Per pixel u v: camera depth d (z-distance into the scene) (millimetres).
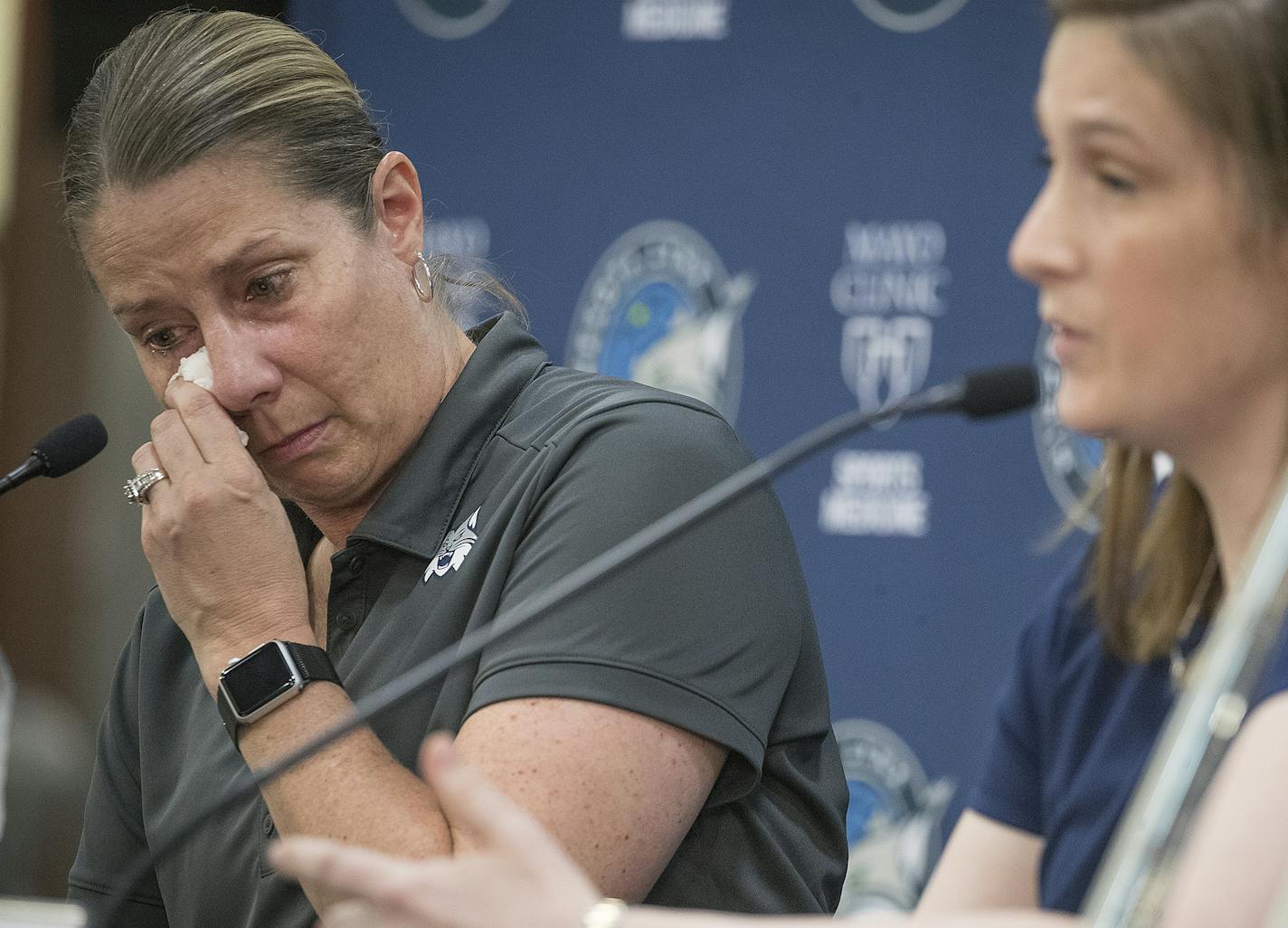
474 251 11672
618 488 5074
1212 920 3078
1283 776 3182
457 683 5121
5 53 14492
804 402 10898
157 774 6039
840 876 5531
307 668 5137
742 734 4930
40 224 14695
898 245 10773
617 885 4641
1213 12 3441
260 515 5410
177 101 5344
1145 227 3514
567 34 11555
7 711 7836
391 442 5652
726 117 11195
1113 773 4320
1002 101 10617
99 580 14828
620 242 11383
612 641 4824
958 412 3918
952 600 10469
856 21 10945
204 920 5613
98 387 14930
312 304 5430
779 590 5230
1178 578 4258
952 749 10406
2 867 8953
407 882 3250
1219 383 3553
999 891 4730
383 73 11938
